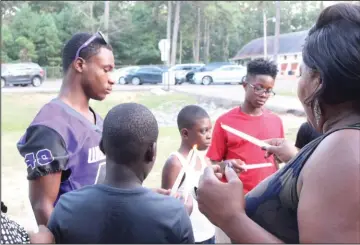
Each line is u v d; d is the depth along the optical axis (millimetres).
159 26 44188
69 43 2273
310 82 1260
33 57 35000
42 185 1987
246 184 3074
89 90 2281
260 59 3414
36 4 39156
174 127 10555
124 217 1523
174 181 2609
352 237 1060
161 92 17438
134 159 1645
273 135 3291
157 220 1532
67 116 2117
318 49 1208
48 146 1990
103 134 1686
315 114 1279
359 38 1162
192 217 2549
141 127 1651
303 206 1143
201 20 49469
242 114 3289
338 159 1102
